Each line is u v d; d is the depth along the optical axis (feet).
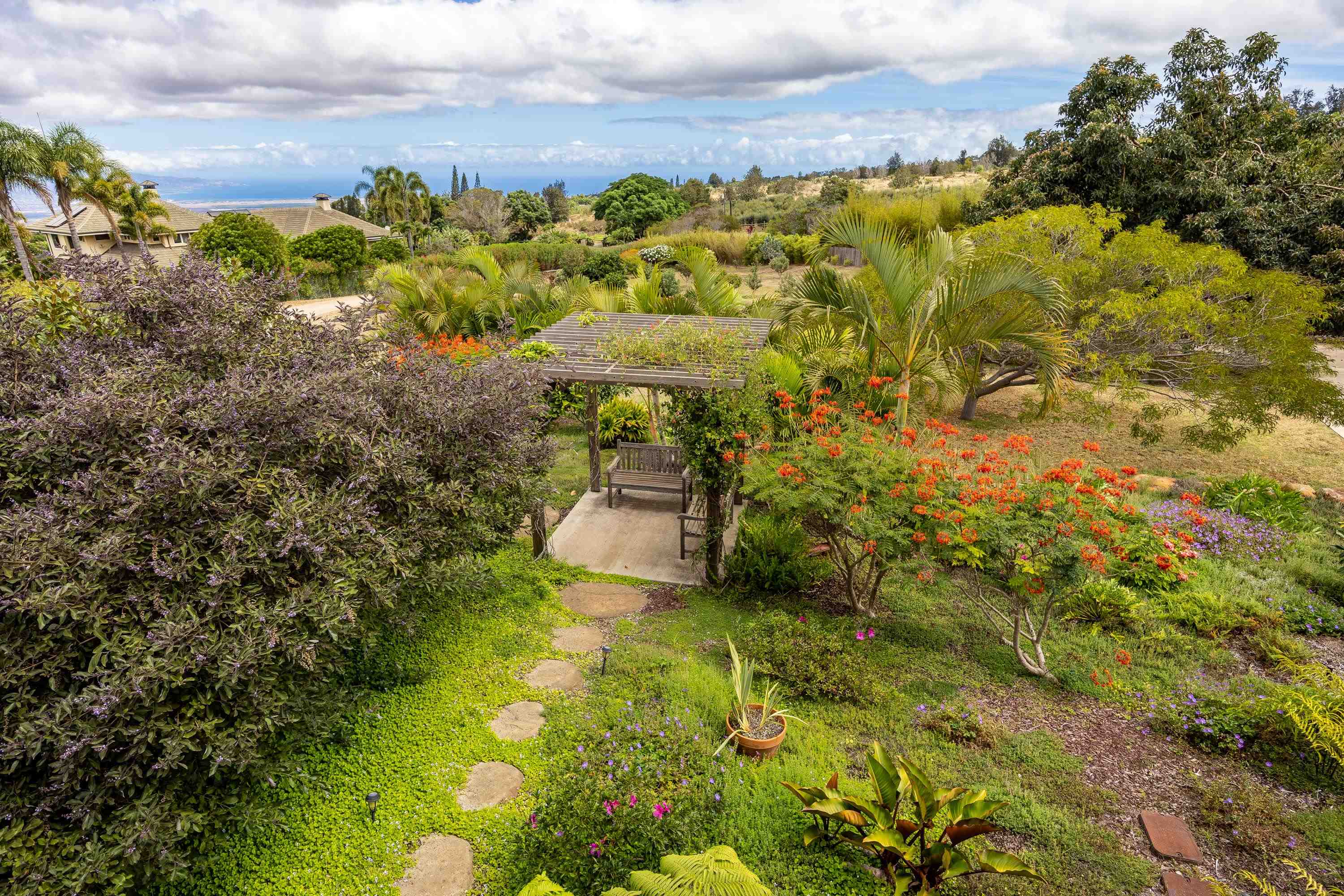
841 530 18.88
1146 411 32.78
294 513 11.17
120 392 12.12
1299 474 31.17
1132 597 19.38
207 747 9.92
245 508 11.52
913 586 21.31
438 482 15.76
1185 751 14.60
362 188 197.88
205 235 93.04
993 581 21.40
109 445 11.43
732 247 111.75
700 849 11.55
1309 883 10.37
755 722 14.83
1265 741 14.43
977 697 16.40
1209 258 33.14
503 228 165.37
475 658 17.16
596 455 28.50
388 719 14.69
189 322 14.84
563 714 15.12
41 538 9.68
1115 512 17.35
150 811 9.53
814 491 17.28
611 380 21.03
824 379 29.30
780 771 13.48
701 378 20.35
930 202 73.00
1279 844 12.12
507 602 20.06
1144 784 13.69
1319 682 14.85
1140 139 50.06
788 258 109.09
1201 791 13.42
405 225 138.62
